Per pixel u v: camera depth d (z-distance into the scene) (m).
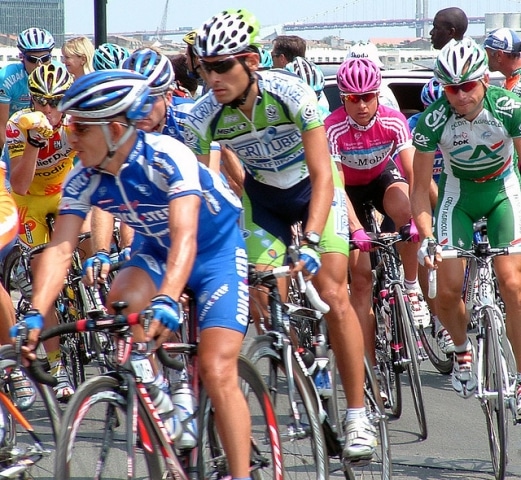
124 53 19.95
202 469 10.66
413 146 17.86
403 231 16.27
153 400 10.15
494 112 15.98
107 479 9.49
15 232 13.98
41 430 11.08
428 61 31.48
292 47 26.95
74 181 10.25
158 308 9.21
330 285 12.84
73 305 17.95
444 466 15.19
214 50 11.64
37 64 23.11
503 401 14.17
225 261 10.70
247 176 14.01
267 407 11.30
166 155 9.87
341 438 13.06
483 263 15.24
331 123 18.45
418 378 16.86
